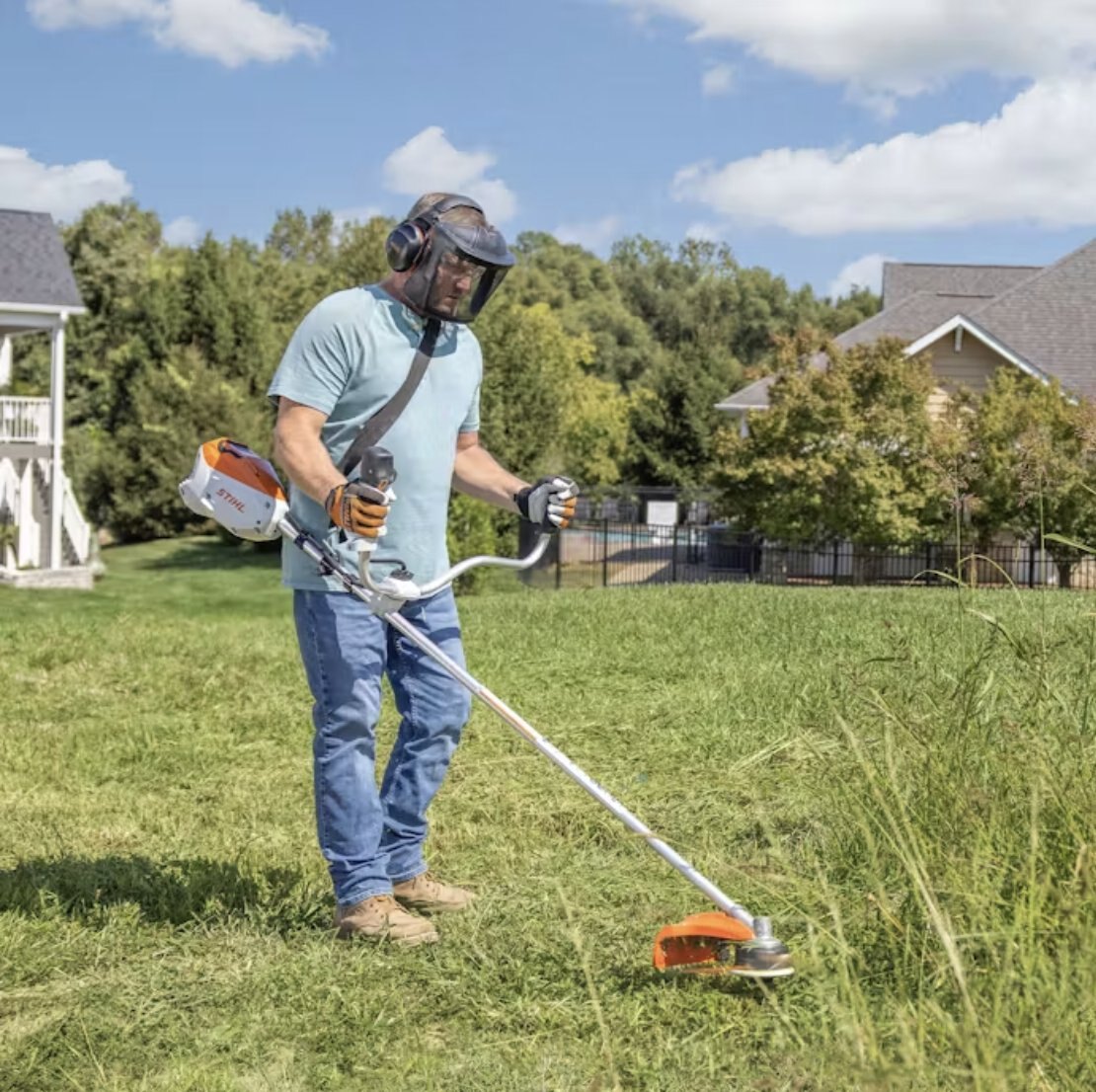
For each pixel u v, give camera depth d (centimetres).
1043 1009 279
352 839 391
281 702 803
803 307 10462
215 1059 312
